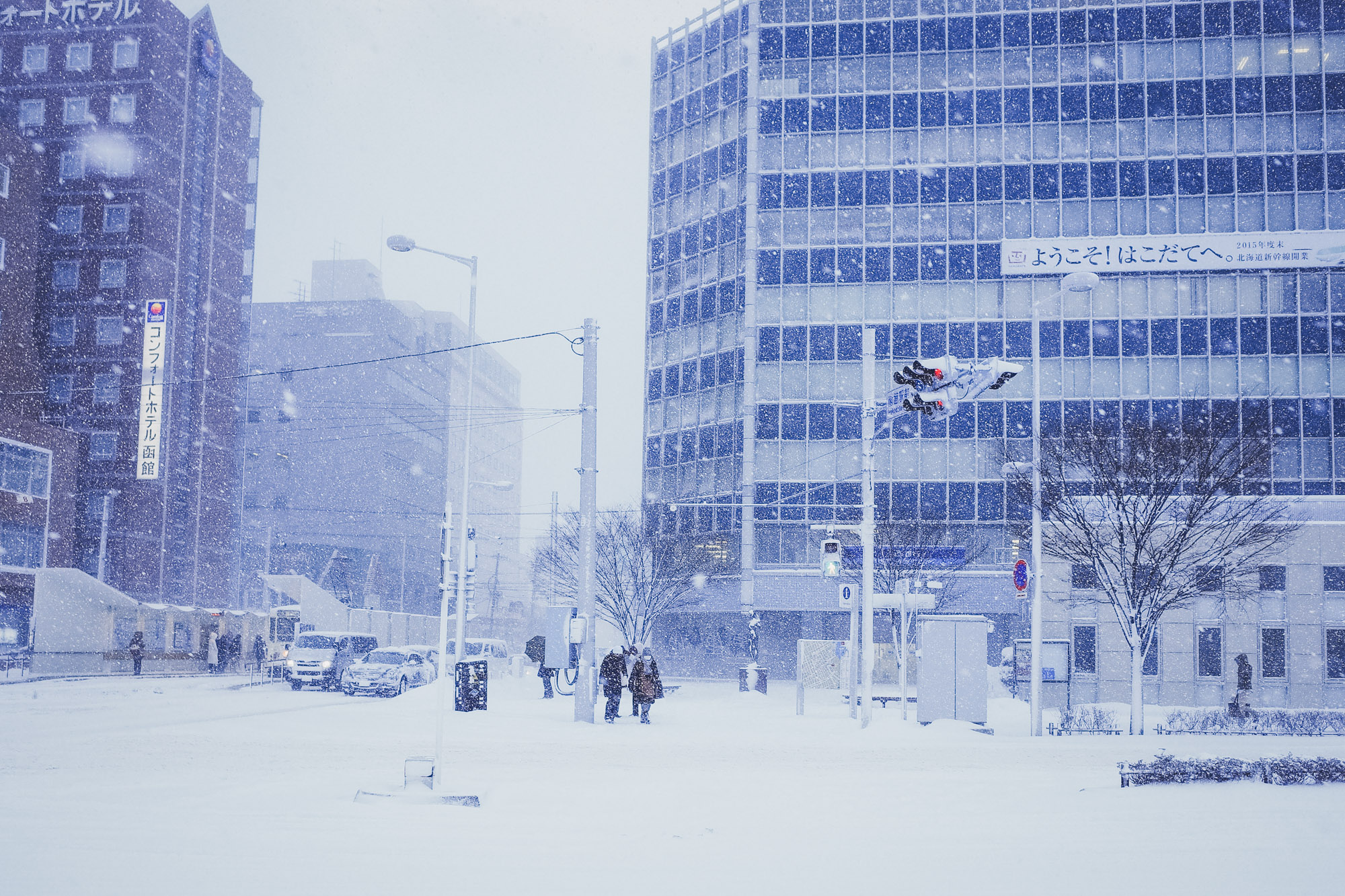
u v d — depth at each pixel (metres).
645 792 13.08
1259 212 59.53
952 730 24.12
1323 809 11.40
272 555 112.50
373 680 36.31
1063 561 38.34
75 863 8.17
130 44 73.31
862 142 64.25
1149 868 8.47
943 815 11.30
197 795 12.20
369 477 114.19
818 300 63.53
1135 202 60.66
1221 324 59.12
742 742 20.89
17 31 74.00
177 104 75.31
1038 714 24.17
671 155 72.56
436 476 131.88
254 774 14.48
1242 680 33.62
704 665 66.50
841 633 63.12
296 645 40.44
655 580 56.69
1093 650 38.91
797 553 62.03
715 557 64.25
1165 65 61.19
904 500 60.47
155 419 67.94
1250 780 13.28
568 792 12.90
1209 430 29.39
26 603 55.41
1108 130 61.38
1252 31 60.59
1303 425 57.88
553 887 7.68
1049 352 60.16
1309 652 38.16
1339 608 38.22
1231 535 31.55
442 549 13.38
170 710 27.67
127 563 68.56
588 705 25.22
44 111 73.25
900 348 62.12
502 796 12.35
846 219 63.81
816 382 63.00
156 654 49.78
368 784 13.26
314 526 113.62
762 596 61.84
